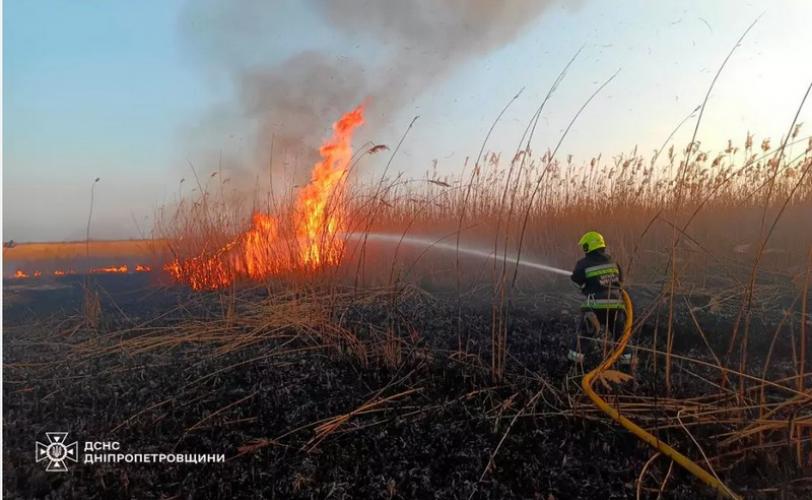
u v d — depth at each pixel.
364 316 5.98
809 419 3.08
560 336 5.22
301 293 6.32
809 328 5.04
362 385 4.14
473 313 6.19
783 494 2.58
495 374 4.13
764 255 7.07
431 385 4.06
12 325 6.10
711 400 3.62
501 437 3.27
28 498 2.74
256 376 4.36
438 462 3.02
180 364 4.69
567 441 3.21
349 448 3.18
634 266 7.28
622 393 3.75
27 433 3.42
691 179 7.04
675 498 2.66
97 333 5.70
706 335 5.10
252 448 3.18
